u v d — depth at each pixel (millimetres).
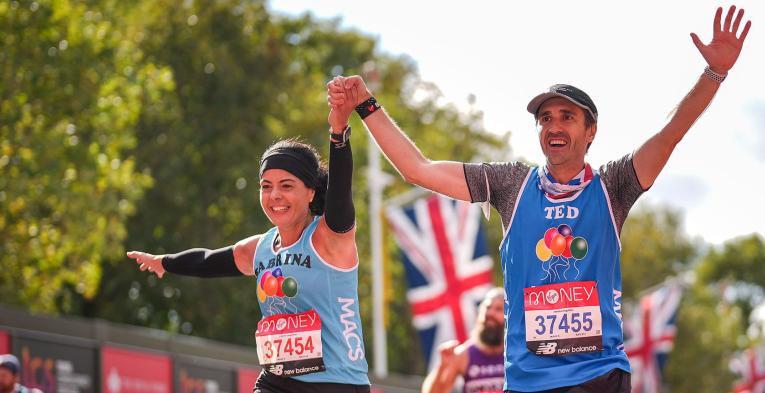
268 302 16484
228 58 86375
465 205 59750
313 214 16688
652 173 15383
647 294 89312
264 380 16719
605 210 15406
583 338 15164
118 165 62594
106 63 61031
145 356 45250
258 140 86938
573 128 15328
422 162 15992
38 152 57031
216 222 86438
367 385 16594
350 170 15852
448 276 59344
